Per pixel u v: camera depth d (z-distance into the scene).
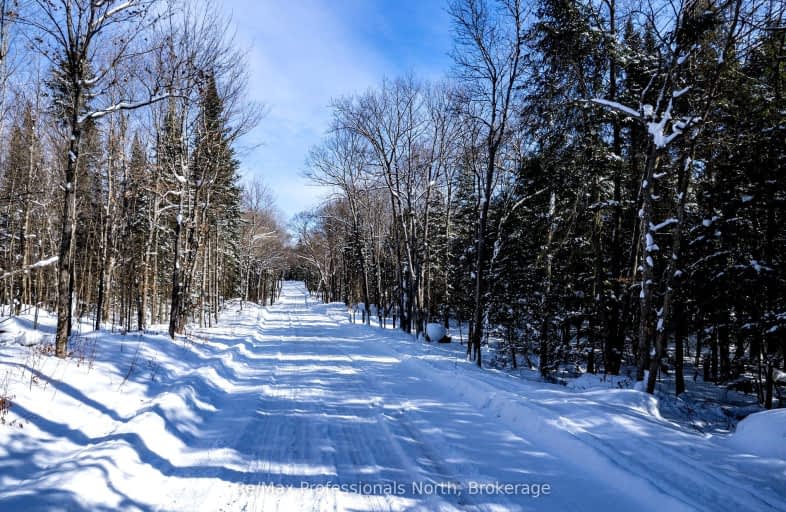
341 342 18.17
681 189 9.84
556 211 14.70
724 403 12.08
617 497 4.27
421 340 21.11
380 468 4.91
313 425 6.52
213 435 6.06
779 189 10.97
